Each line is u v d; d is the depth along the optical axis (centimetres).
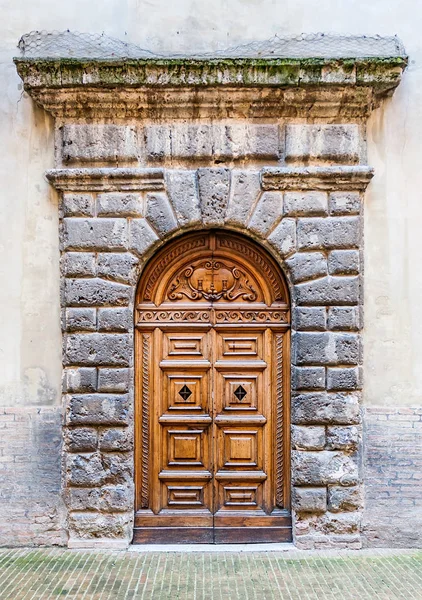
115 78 529
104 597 452
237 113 555
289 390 568
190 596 455
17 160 564
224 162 559
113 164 556
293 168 549
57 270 562
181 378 571
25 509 555
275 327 569
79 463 547
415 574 496
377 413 559
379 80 533
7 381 560
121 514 549
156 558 527
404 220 564
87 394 549
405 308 563
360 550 548
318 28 567
